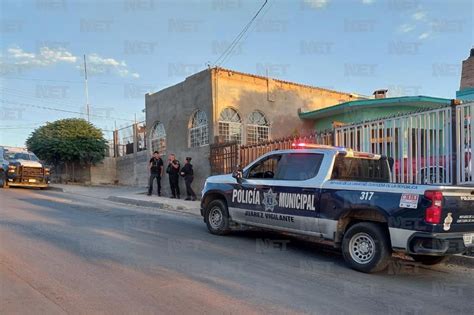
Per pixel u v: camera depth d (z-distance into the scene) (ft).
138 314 14.49
